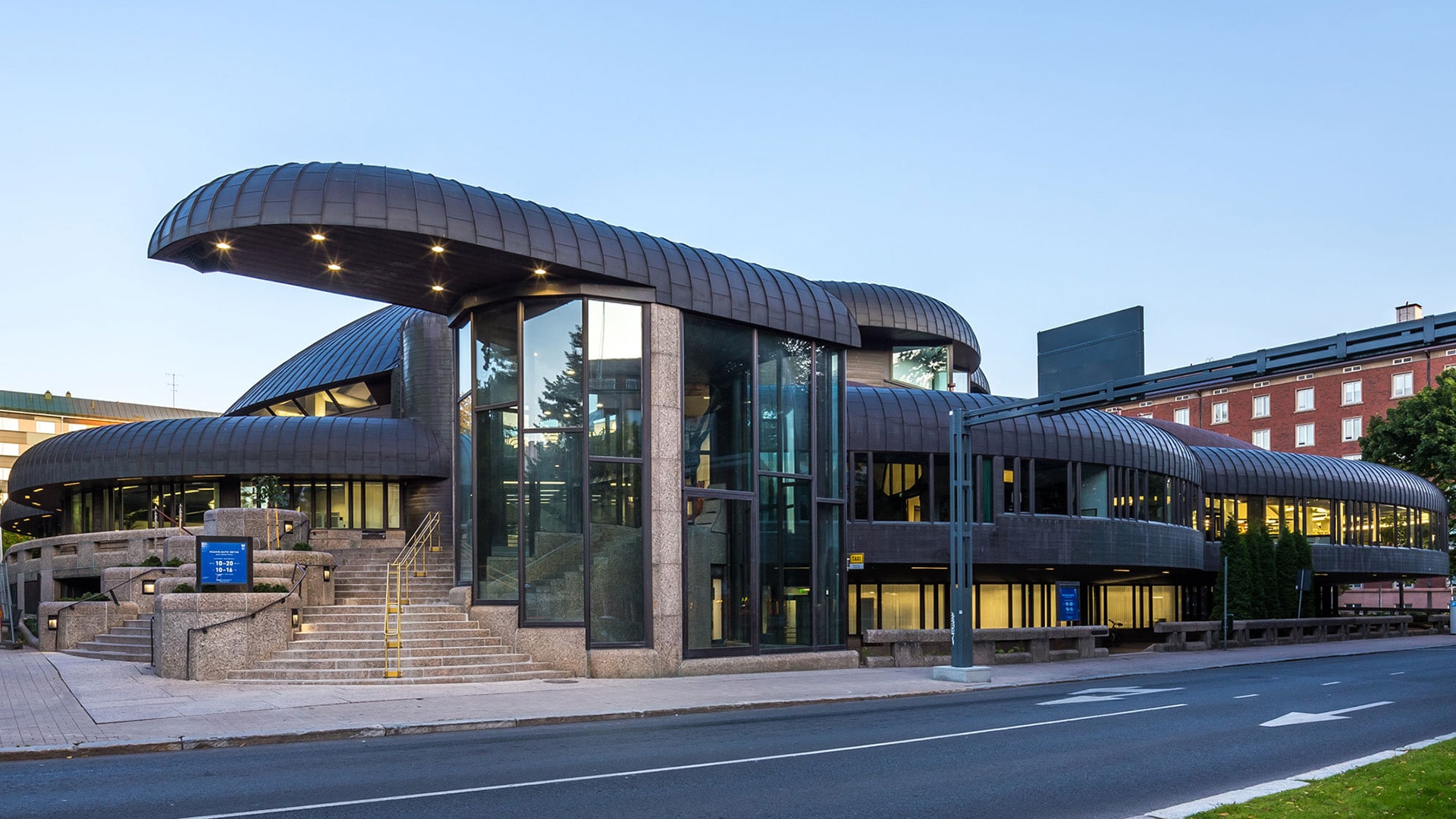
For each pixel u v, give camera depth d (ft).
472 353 79.15
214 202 62.34
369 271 72.23
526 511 73.67
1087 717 56.08
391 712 52.70
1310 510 168.55
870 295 149.07
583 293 73.67
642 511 74.95
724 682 71.61
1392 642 146.51
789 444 85.87
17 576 131.95
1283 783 34.58
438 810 31.24
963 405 125.49
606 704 57.21
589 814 30.91
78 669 72.95
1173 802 33.55
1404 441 209.05
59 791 34.19
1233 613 147.95
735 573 80.28
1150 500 139.13
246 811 30.89
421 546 112.47
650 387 75.51
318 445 129.08
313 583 78.74
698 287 78.48
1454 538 206.28
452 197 66.13
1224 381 63.72
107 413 485.56
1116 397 69.41
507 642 73.46
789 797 33.63
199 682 64.80
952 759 41.37
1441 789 32.37
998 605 139.33
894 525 120.78
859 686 70.79
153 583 91.20
